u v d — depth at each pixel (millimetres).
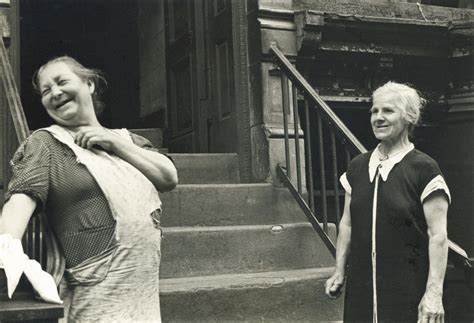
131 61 7172
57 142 1902
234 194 4277
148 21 6816
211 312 3285
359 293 2473
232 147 4914
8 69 3480
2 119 3721
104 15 7680
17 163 1854
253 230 3967
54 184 1847
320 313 3574
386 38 5090
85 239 1835
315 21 4594
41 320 1520
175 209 4109
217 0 5188
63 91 1947
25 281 1777
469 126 5391
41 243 2479
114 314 1798
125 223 1846
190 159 4629
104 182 1858
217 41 5160
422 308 2299
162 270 3678
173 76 6160
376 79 5219
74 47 7648
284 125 4352
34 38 7613
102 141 1934
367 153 2670
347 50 4949
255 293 3408
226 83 5027
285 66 4297
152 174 2020
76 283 1824
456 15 5473
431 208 2355
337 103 5066
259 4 4523
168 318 3180
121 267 1827
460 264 2812
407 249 2375
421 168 2406
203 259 3803
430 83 5449
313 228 4148
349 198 2707
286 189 4441
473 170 5359
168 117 6207
